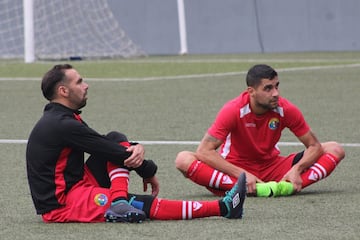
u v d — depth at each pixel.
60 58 62.88
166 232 13.59
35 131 14.27
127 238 13.23
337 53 65.06
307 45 68.56
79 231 13.74
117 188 14.21
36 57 62.56
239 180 14.51
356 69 48.69
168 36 70.56
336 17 67.69
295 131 17.22
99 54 66.06
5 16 67.19
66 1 65.31
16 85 41.50
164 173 19.83
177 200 15.87
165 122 28.88
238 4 69.50
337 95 36.59
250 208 15.66
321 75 45.53
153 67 53.38
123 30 70.94
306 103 33.97
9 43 67.19
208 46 70.25
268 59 59.75
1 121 29.33
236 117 16.97
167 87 40.47
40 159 14.17
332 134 25.91
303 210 15.45
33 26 58.06
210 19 70.06
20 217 15.14
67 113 14.38
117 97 36.53
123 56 66.69
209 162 16.91
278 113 17.06
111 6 71.00
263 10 69.06
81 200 14.22
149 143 24.50
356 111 31.36
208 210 14.44
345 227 13.94
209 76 45.94
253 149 17.27
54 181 14.20
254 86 16.66
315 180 17.17
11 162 21.53
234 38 69.75
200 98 35.97
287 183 16.88
